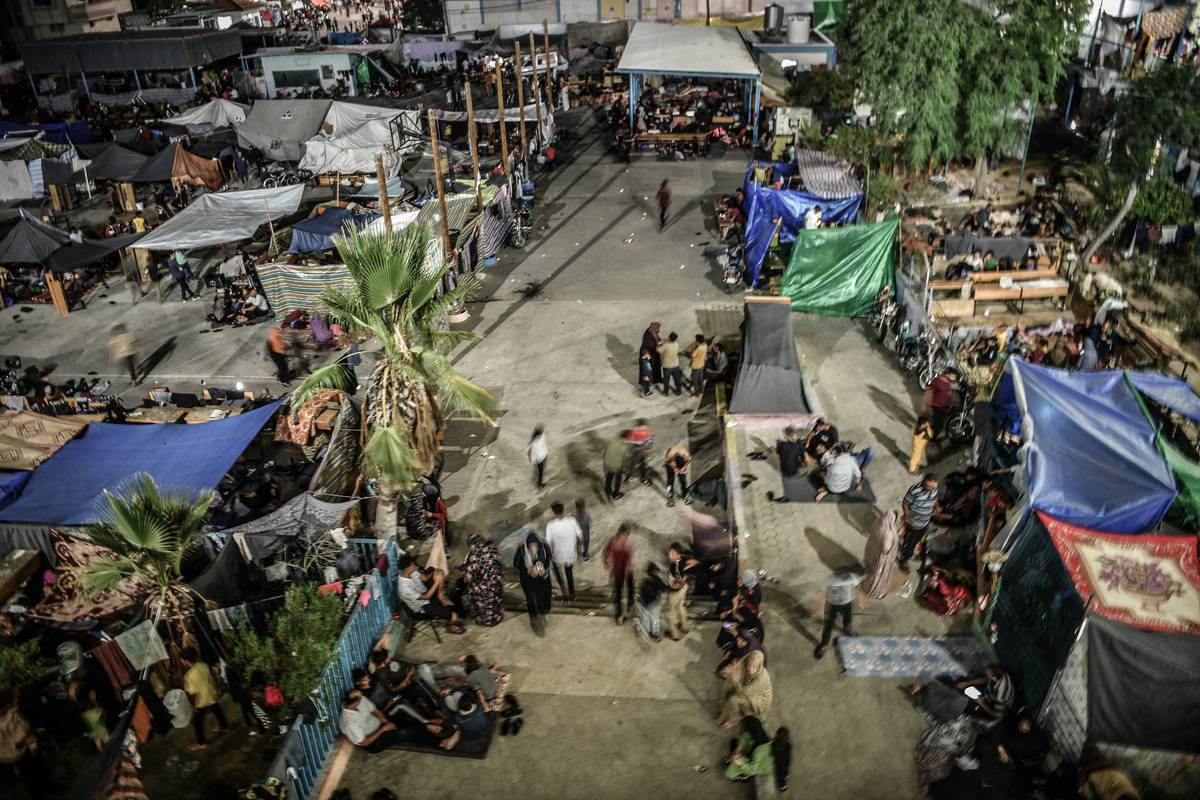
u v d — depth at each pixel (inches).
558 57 1881.2
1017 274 889.5
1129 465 496.1
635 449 687.7
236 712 466.3
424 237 540.7
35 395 796.6
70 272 1082.1
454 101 1675.7
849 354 805.2
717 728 447.5
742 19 2070.6
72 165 1343.5
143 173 1320.1
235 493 649.0
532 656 499.2
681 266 1037.8
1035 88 1018.1
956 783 393.1
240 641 474.0
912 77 1021.2
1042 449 509.4
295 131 1445.6
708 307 932.6
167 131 1605.6
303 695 436.8
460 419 751.7
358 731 429.7
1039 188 1163.9
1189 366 777.6
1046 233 1019.9
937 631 500.1
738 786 415.5
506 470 683.4
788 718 447.5
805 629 506.0
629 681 479.5
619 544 501.0
